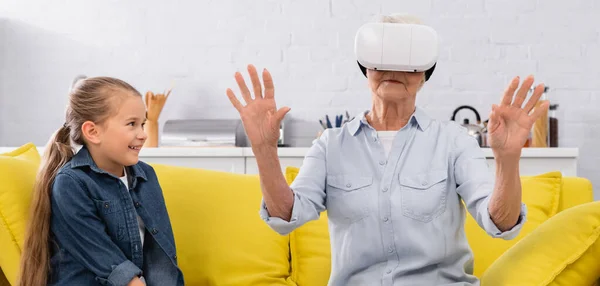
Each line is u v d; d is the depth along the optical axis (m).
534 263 1.67
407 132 1.80
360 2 3.87
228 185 2.17
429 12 3.84
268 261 2.09
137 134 1.94
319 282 2.07
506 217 1.52
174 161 3.42
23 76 3.98
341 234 1.77
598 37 3.77
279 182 1.59
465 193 1.70
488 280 1.72
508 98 1.44
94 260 1.79
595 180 3.77
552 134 3.58
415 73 1.75
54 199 1.83
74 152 1.96
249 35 3.92
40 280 1.77
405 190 1.74
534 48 3.80
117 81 1.97
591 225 1.68
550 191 2.15
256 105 1.53
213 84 3.93
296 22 3.90
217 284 2.02
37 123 3.98
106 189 1.90
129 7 3.96
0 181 1.83
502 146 1.45
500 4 3.81
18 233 1.83
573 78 3.78
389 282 1.70
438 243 1.70
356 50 1.73
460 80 3.82
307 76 3.89
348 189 1.77
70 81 3.97
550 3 3.79
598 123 3.77
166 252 1.94
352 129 1.84
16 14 3.98
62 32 3.97
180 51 3.94
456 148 1.77
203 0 3.94
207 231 2.07
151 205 1.98
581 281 1.66
